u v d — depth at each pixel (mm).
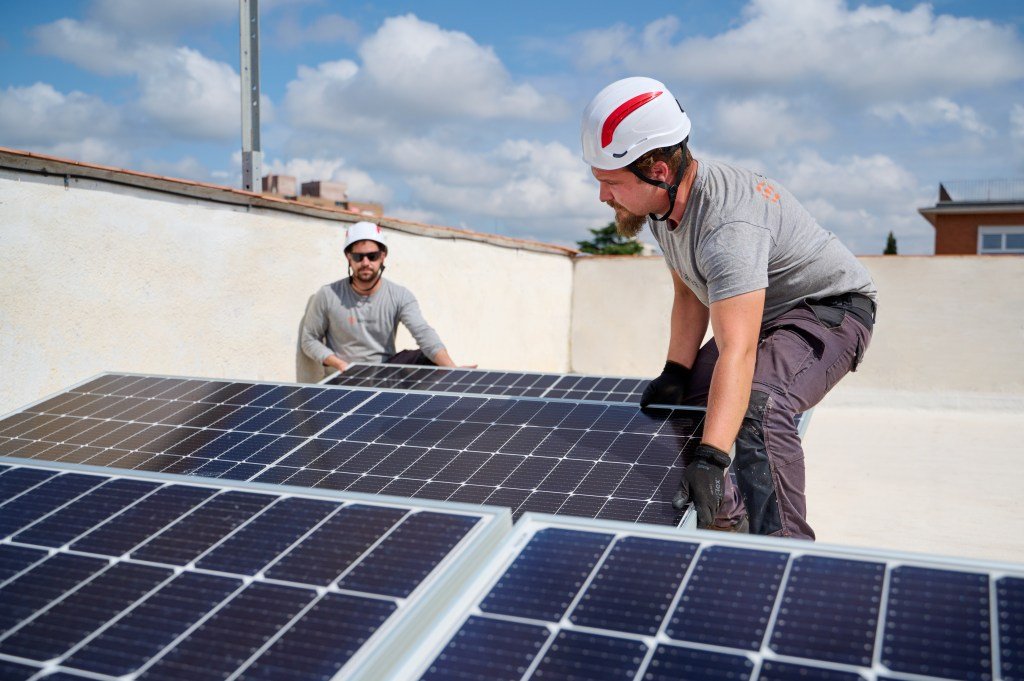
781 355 3504
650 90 3361
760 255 3266
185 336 6391
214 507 2232
